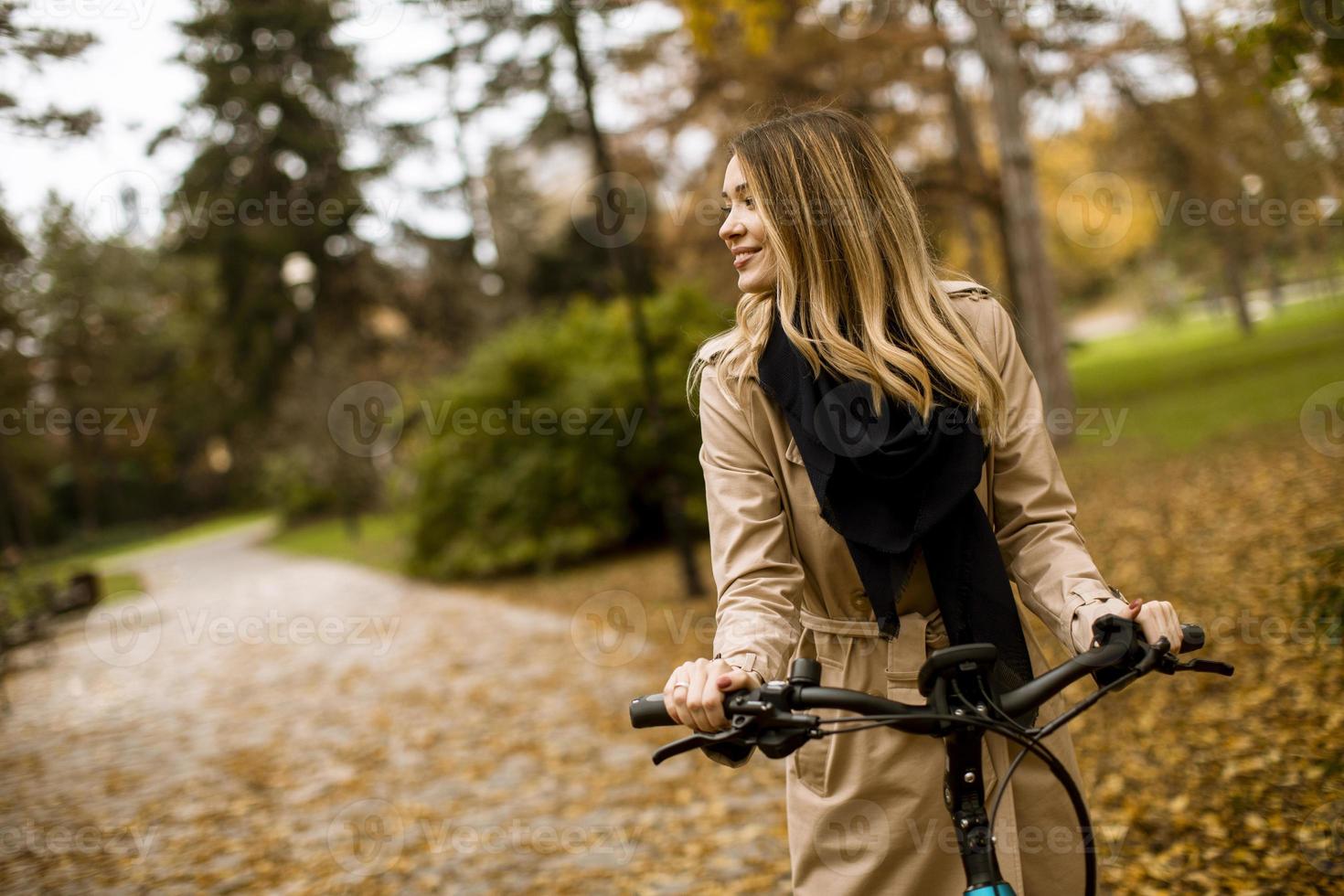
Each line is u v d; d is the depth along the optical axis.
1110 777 3.88
